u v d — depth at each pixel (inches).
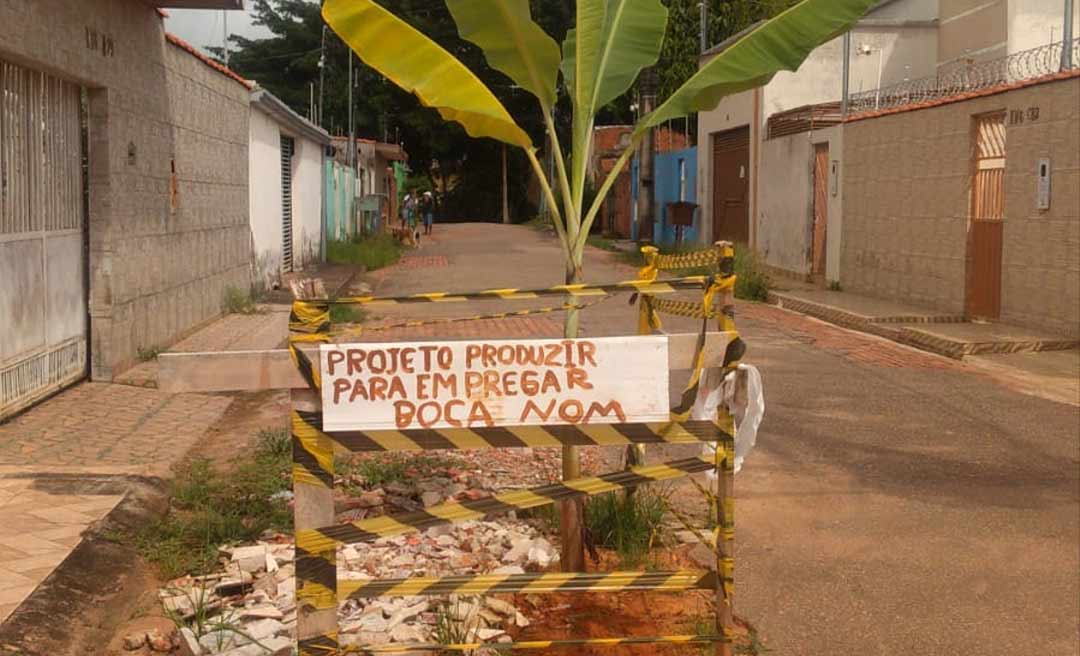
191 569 207.9
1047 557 229.0
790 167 831.1
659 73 1337.4
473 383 140.4
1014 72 650.2
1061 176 490.9
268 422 333.4
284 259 823.1
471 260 1073.5
